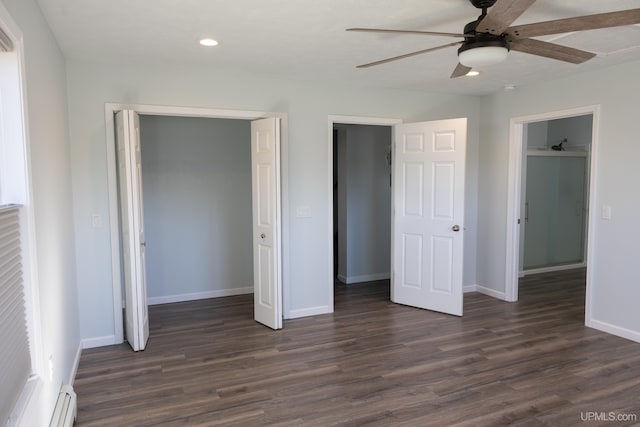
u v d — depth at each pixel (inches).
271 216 160.7
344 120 181.9
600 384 118.7
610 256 155.6
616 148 151.9
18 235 75.2
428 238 185.6
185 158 201.5
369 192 238.8
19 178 76.8
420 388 117.3
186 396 114.0
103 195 146.6
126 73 147.1
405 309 189.3
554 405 108.0
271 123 156.5
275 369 129.9
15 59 75.9
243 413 105.7
